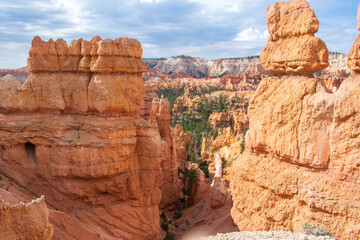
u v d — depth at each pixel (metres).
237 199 20.86
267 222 18.36
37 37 21.80
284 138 17.55
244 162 20.27
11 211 11.19
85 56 21.45
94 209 21.09
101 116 21.02
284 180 17.41
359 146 14.90
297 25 17.36
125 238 20.98
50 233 12.77
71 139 20.70
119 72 21.28
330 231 15.29
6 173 21.06
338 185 15.49
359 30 15.57
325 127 16.08
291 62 17.58
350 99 15.12
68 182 20.89
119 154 20.94
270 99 18.59
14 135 21.41
